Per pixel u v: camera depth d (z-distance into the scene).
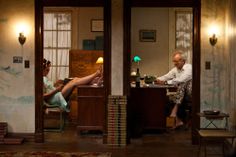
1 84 7.27
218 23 7.12
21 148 6.78
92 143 7.21
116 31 7.13
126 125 7.04
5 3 7.21
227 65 6.92
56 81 10.18
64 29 10.56
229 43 6.77
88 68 9.91
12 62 7.25
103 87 7.28
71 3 7.20
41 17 7.22
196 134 7.10
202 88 7.15
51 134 8.03
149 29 10.70
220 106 7.15
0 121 7.29
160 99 8.15
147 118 8.16
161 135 8.00
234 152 3.20
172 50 10.70
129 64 7.16
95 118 7.67
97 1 7.17
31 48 7.23
